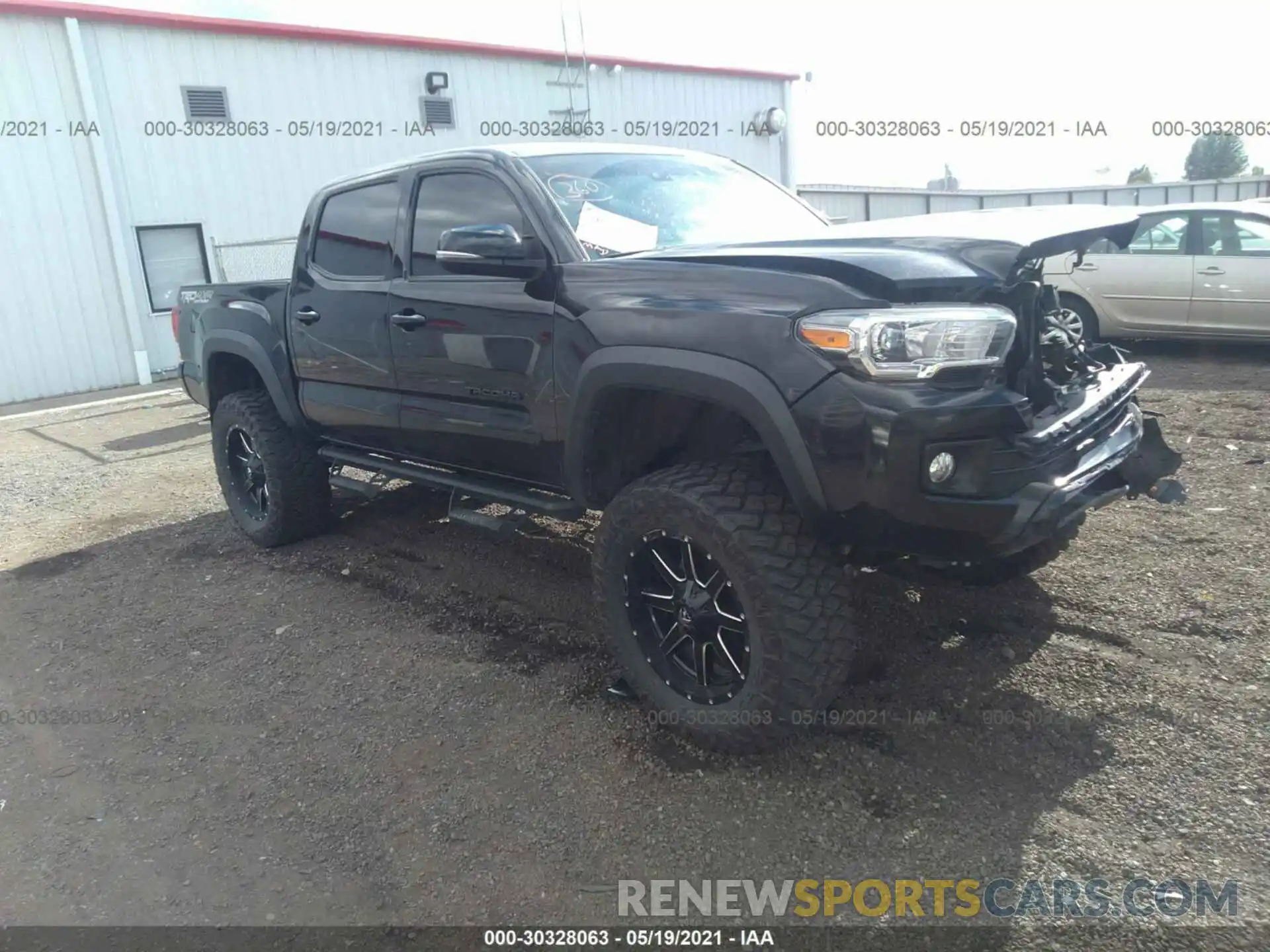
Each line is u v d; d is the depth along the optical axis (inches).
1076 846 99.7
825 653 108.9
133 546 223.9
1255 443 241.0
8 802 122.6
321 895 101.0
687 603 118.7
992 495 103.2
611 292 122.6
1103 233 122.3
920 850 101.0
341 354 173.2
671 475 117.7
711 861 101.8
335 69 561.6
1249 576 158.4
